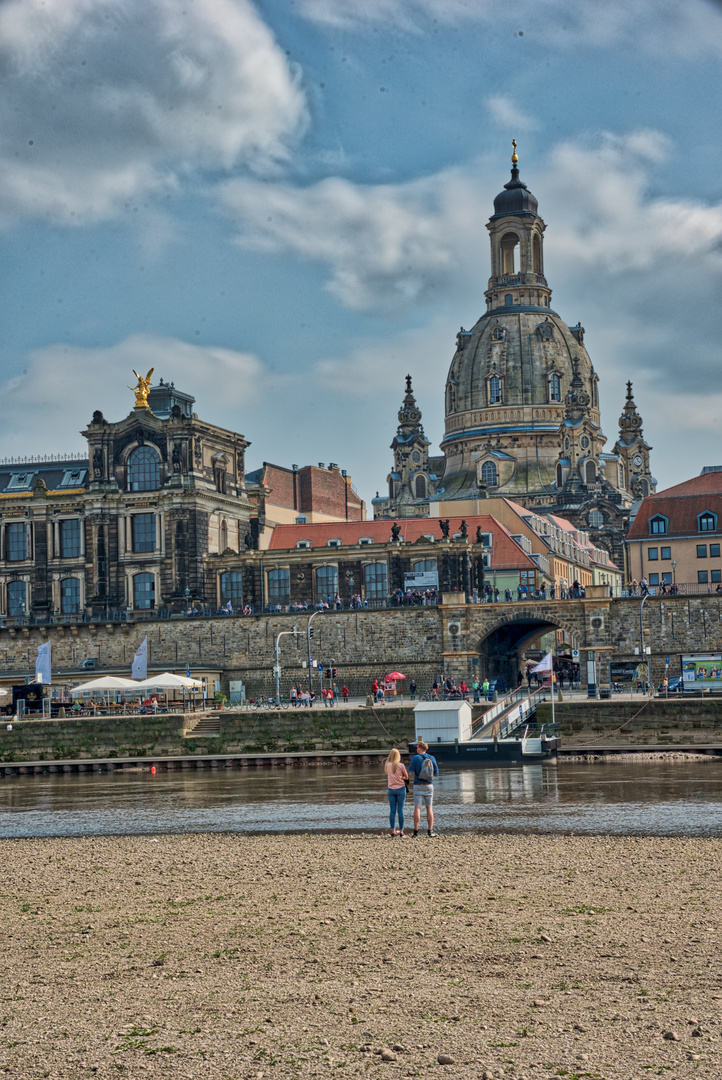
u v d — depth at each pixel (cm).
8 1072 2212
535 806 5897
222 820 5862
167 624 12875
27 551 14188
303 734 9881
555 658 13162
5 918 3544
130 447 13912
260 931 3234
